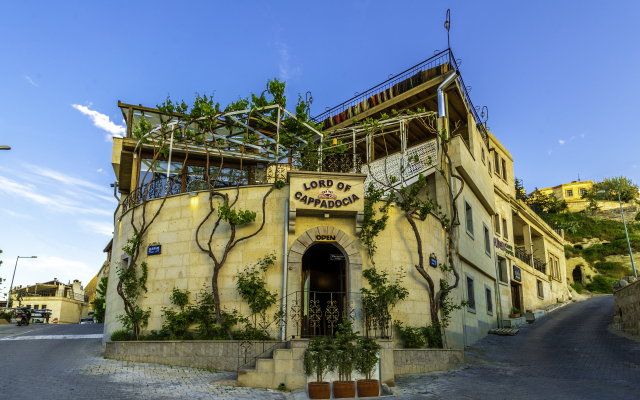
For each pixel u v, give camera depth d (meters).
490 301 21.73
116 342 13.12
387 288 13.64
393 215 14.66
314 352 10.48
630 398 8.98
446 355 13.23
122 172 20.42
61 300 55.44
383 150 23.64
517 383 10.83
